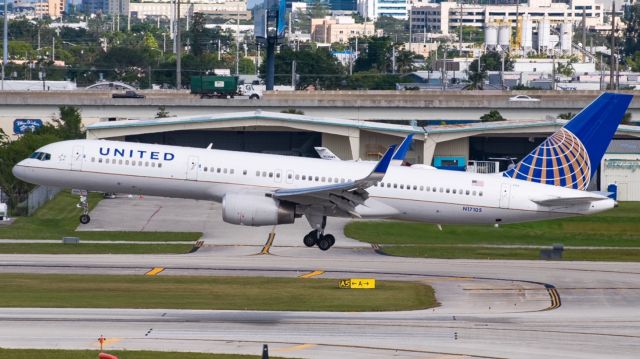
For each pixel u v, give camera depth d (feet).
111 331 565.94
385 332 578.25
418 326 595.47
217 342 547.08
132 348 529.86
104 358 468.75
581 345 558.56
